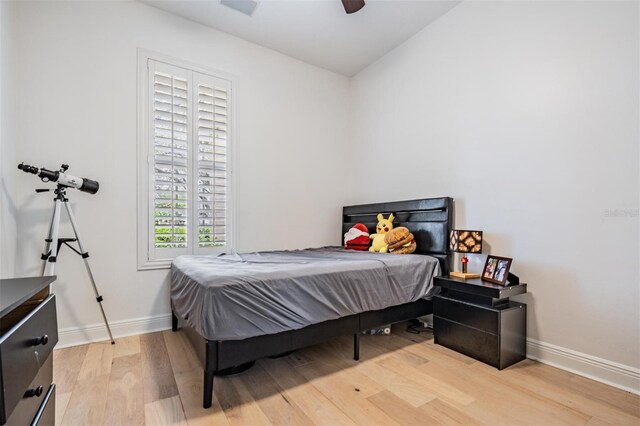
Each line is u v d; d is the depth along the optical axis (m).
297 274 1.83
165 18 2.78
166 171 2.76
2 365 0.70
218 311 1.52
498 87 2.43
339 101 3.96
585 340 1.92
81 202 2.40
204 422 1.44
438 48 2.91
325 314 1.88
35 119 2.25
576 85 1.99
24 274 2.20
